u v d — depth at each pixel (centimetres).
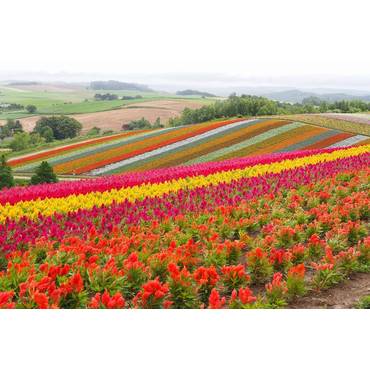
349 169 2312
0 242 1266
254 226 1429
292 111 11125
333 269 985
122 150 5547
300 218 1400
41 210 1802
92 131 11831
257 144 5262
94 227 1364
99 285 922
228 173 2566
